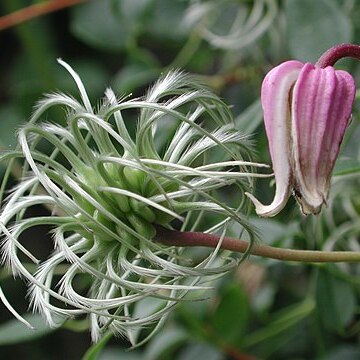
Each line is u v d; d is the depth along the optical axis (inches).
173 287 9.9
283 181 9.7
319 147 9.8
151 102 10.0
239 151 10.5
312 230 13.6
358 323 14.0
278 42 14.9
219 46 15.3
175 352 16.6
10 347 18.2
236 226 11.7
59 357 18.3
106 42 16.3
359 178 13.7
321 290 13.5
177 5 16.0
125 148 9.8
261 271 14.8
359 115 12.5
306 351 15.3
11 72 18.2
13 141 16.4
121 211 10.1
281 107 9.8
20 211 10.5
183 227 10.4
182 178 10.2
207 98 10.2
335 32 13.0
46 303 10.0
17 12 16.1
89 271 9.9
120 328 10.1
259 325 15.7
